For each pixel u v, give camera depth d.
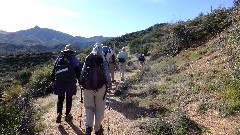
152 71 7.28
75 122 4.07
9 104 3.85
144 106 4.52
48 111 4.90
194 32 8.41
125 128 3.71
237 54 5.41
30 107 4.07
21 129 3.47
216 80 4.87
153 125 3.59
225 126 3.48
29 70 15.17
